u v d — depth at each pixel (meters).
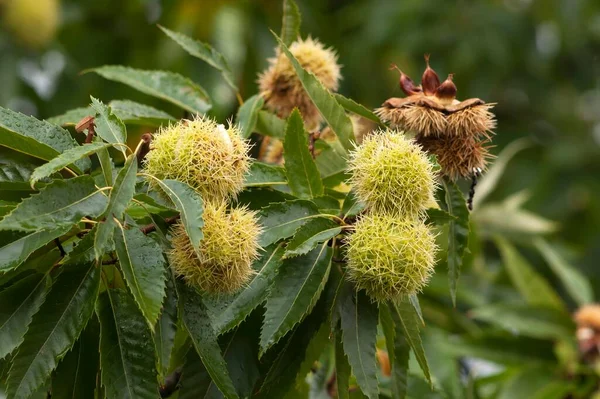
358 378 1.17
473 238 1.70
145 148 1.18
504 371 1.62
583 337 1.62
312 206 1.21
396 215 1.18
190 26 2.16
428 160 1.19
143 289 1.11
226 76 1.41
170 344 1.15
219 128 1.16
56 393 1.15
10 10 2.18
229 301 1.18
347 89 2.48
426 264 1.17
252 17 2.24
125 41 2.32
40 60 2.27
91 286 1.14
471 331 1.73
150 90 1.40
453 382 1.52
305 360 1.25
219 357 1.15
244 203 1.25
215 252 1.14
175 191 1.13
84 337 1.16
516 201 1.93
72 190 1.11
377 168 1.18
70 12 2.30
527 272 1.73
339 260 1.20
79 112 1.36
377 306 1.19
